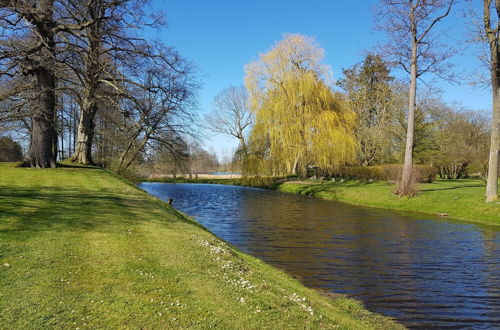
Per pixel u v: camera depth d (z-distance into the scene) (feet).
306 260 32.94
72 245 22.12
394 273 29.14
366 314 20.56
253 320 14.60
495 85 57.16
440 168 138.21
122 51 62.34
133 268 19.04
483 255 34.91
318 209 69.72
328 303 21.11
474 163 128.06
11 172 54.75
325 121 98.63
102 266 18.95
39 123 62.34
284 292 19.57
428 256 34.47
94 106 78.38
